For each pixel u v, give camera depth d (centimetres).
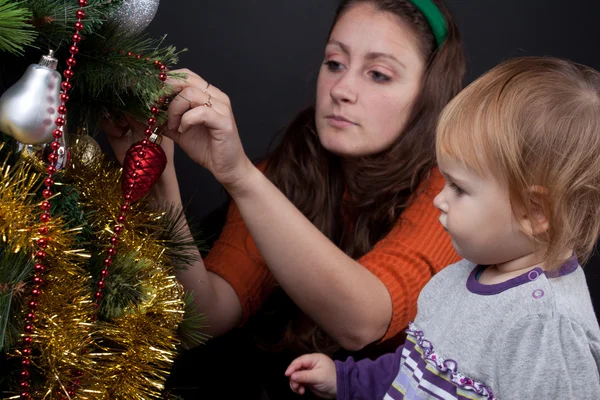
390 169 150
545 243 98
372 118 148
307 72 230
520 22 236
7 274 83
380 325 129
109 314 95
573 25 238
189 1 224
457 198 102
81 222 92
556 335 92
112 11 91
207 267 152
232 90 228
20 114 83
